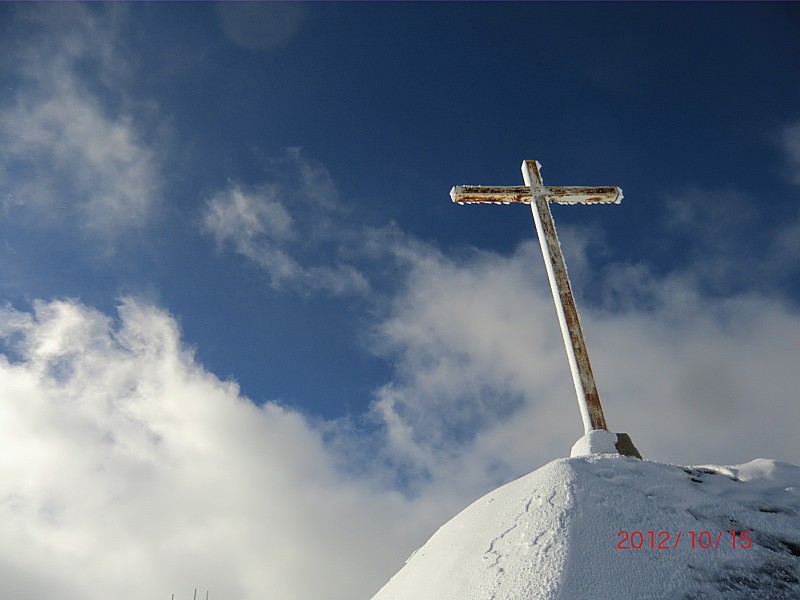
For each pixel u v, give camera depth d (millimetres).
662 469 5316
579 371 7457
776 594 3852
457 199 9164
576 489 4902
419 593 4691
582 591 3803
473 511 5680
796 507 4699
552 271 8445
